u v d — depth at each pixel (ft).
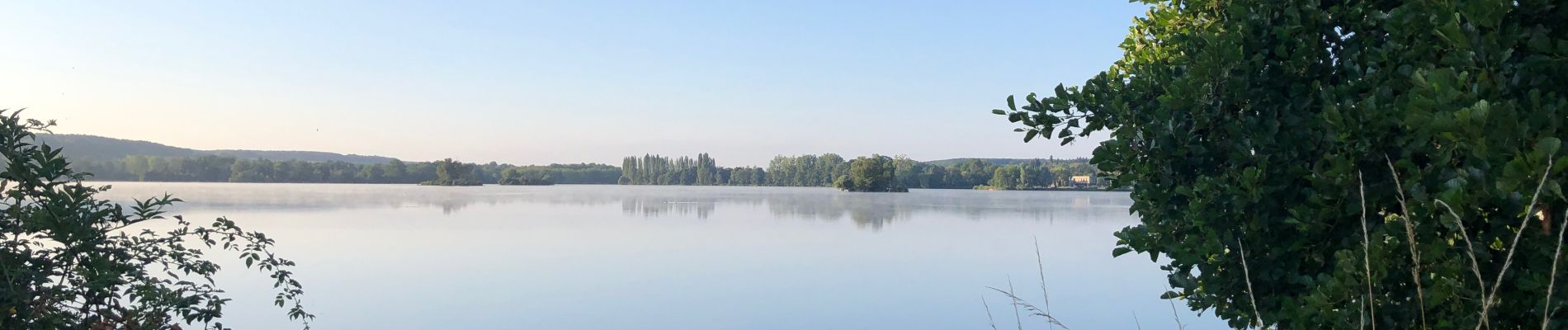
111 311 14.74
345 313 48.49
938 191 495.82
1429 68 9.32
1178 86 11.64
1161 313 47.91
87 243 14.24
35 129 14.26
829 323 48.44
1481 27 8.86
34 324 13.61
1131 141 12.53
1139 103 12.94
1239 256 11.48
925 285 64.80
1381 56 10.46
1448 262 8.79
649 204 262.06
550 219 168.14
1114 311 49.29
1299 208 10.54
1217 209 11.42
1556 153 7.55
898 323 48.21
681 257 88.84
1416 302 9.50
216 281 54.03
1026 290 60.03
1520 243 8.50
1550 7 8.88
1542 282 8.19
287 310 46.26
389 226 137.49
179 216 16.47
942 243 110.42
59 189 14.53
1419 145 8.92
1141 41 17.21
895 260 86.33
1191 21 15.06
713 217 179.42
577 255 91.25
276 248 96.12
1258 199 10.75
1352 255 9.61
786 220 166.20
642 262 84.33
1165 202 12.13
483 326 46.01
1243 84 11.19
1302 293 11.56
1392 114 9.64
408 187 499.92
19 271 13.28
